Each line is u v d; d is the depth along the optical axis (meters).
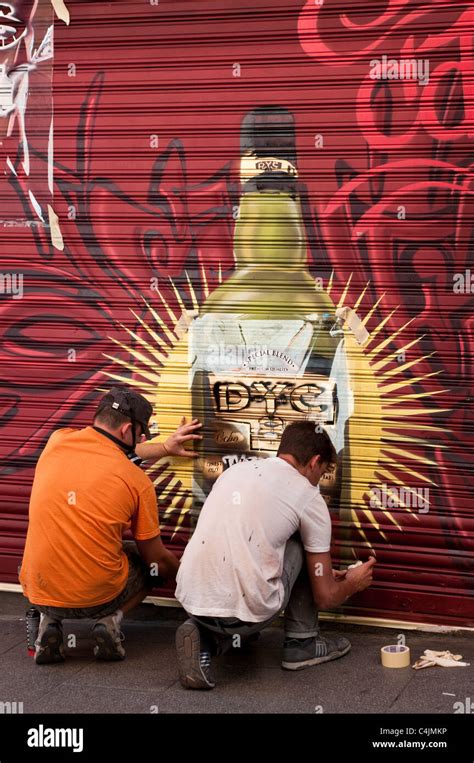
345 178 4.80
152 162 5.11
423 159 4.68
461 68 4.59
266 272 4.96
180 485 5.15
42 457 4.72
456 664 4.51
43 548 4.56
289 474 4.46
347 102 4.77
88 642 5.00
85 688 4.41
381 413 4.82
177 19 5.01
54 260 5.31
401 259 4.74
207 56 4.97
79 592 4.57
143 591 4.86
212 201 5.02
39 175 5.30
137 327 5.19
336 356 4.87
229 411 5.06
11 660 4.77
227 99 4.96
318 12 4.78
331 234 4.84
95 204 5.22
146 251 5.15
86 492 4.54
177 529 5.16
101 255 5.23
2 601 5.45
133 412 4.70
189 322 5.10
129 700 4.28
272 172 4.91
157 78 5.07
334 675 4.47
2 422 5.44
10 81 5.32
